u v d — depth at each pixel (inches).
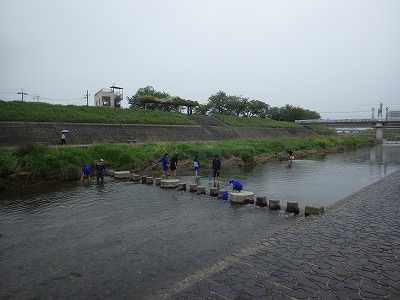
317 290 220.1
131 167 973.2
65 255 330.0
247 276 247.0
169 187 705.6
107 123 1652.3
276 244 318.0
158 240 373.1
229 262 282.4
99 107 1914.4
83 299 241.1
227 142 1534.2
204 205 549.3
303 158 1542.8
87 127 1494.8
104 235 393.4
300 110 4042.8
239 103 3503.9
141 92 2923.2
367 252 287.7
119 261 312.7
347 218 407.5
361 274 243.1
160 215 485.4
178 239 376.2
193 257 320.5
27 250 345.4
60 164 816.3
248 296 214.8
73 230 414.6
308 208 463.8
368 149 2285.9
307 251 295.1
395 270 249.1
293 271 252.7
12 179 716.0
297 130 3206.2
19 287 261.4
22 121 1334.9
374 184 675.4
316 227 372.2
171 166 807.1
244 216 478.0
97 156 1027.3
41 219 466.0
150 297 227.3
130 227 425.1
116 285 262.5
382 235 335.0
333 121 3474.4
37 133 1273.4
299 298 209.8
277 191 676.1
